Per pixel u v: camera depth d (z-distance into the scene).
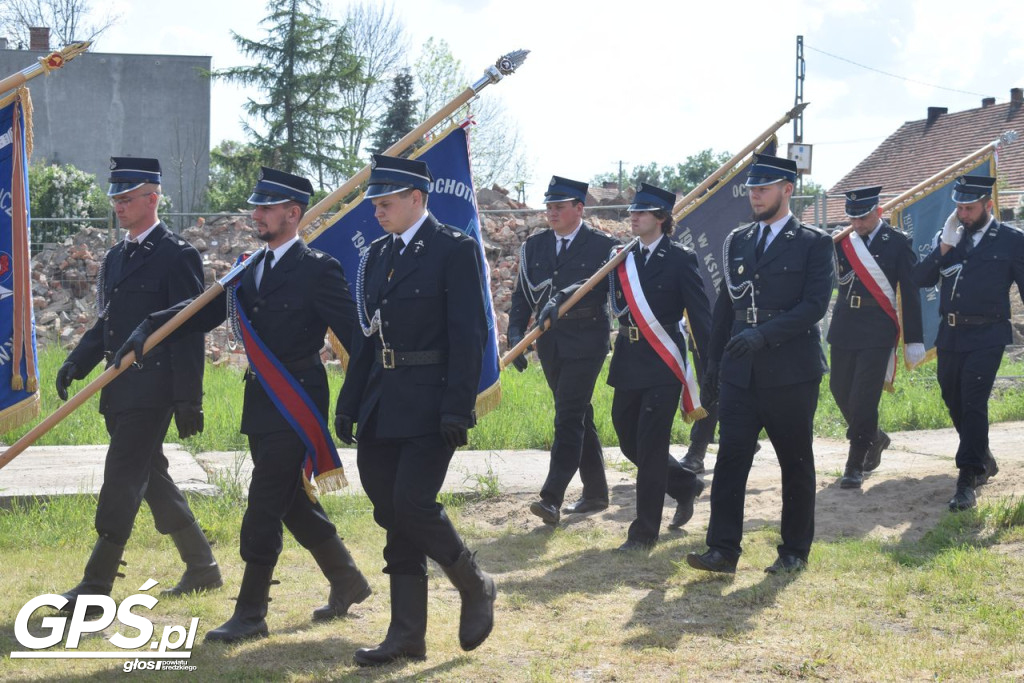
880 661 4.35
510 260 18.58
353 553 6.37
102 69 43.03
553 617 5.11
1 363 5.80
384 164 4.55
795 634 4.75
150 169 5.38
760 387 5.68
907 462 9.13
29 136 5.80
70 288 17.67
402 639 4.47
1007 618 4.77
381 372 4.54
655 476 6.46
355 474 8.45
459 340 4.39
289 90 41.97
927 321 10.27
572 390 7.07
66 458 9.07
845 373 8.28
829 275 5.65
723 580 5.66
